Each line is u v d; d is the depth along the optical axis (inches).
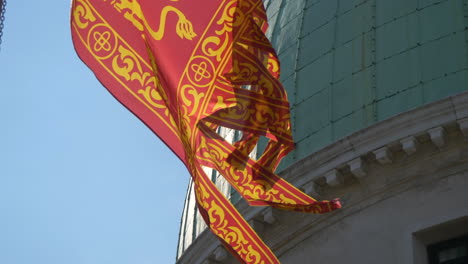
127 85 678.5
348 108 1132.5
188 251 1214.9
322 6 1261.1
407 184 1038.4
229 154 735.7
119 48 684.1
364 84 1135.6
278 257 1095.0
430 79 1090.1
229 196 1206.3
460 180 1013.2
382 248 1021.8
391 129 1047.0
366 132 1058.7
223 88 719.1
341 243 1053.2
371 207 1050.7
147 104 676.7
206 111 709.3
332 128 1130.7
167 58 700.0
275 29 1307.8
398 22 1161.4
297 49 1240.2
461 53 1095.0
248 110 725.9
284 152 748.6
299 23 1269.7
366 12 1197.7
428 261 1007.6
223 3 722.8
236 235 695.1
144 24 695.1
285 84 1218.0
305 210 751.1
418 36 1133.1
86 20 683.4
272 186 749.9
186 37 706.8
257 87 725.9
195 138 705.0
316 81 1185.4
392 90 1108.5
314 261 1061.8
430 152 1036.5
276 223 1112.2
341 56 1182.9
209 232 1173.7
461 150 1022.4
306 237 1083.9
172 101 686.5
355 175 1063.0
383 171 1055.6
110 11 689.6
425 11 1150.3
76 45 676.7
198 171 692.1
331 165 1072.8
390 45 1147.3
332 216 1071.6
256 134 727.7
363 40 1175.0
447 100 1022.4
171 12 705.6
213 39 717.3
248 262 693.3
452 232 1007.0
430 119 1029.2
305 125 1159.6
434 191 1020.5
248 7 722.8
